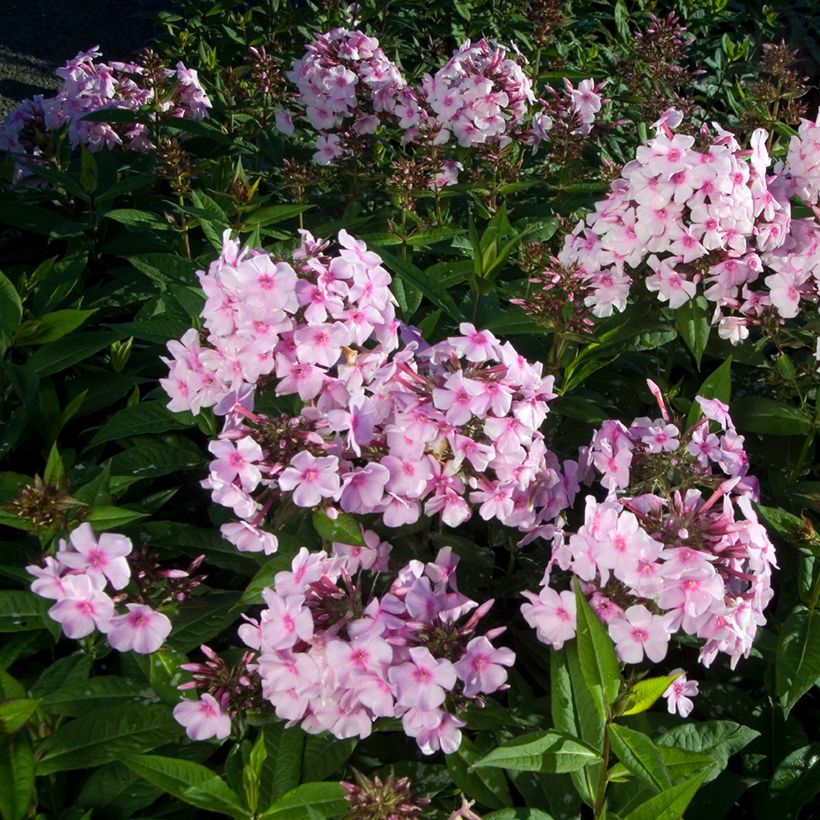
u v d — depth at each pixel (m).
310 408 0.70
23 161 1.29
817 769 0.77
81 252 1.05
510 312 0.91
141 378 0.93
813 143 0.96
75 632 0.67
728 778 0.75
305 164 1.23
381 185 1.29
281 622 0.66
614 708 0.64
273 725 0.70
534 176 1.38
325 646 0.66
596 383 0.98
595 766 0.68
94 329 1.04
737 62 1.87
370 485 0.69
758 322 0.93
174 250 1.12
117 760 0.69
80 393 0.92
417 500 0.72
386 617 0.66
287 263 0.71
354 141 1.23
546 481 0.74
